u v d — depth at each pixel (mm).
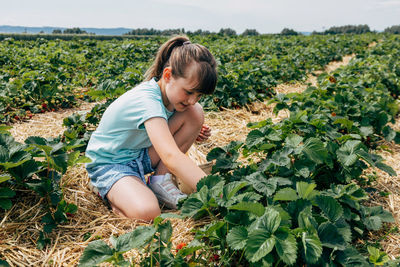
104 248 1707
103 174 2613
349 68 8055
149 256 1886
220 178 2289
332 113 4250
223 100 5598
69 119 4047
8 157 2424
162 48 2572
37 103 5590
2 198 2340
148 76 2711
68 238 2260
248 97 5891
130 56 11430
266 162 2705
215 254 2039
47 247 2164
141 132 2586
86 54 11953
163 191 2684
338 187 2592
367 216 2504
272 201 2332
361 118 4449
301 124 3500
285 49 15031
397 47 16422
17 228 2273
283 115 5422
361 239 2408
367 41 22984
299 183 2246
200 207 2127
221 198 2107
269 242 1746
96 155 2701
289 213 2164
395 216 2771
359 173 2830
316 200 2215
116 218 2453
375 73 7301
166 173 2775
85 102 6133
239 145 2965
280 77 8570
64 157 2527
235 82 5953
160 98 2514
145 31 69000
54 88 5742
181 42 2551
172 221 2438
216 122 4914
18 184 2523
